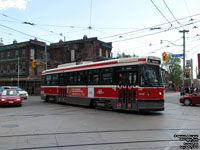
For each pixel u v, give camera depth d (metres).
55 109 14.22
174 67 77.94
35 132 7.30
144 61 11.56
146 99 11.25
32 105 17.17
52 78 19.19
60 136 6.73
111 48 42.59
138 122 9.22
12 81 41.00
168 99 27.25
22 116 11.01
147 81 11.43
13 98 15.81
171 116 11.12
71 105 17.08
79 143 5.93
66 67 17.27
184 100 18.36
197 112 13.04
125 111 13.00
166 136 6.68
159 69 12.12
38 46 41.12
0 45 46.78
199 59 27.59
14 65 41.34
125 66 12.24
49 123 8.98
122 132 7.27
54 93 18.66
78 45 40.22
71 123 8.97
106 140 6.22
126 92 12.01
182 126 8.34
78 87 15.60
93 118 10.31
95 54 37.97
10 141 6.17
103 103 13.48
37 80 40.09
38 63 34.16
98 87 13.82
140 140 6.20
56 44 43.72
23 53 40.19
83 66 15.33
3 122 9.27
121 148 5.43
